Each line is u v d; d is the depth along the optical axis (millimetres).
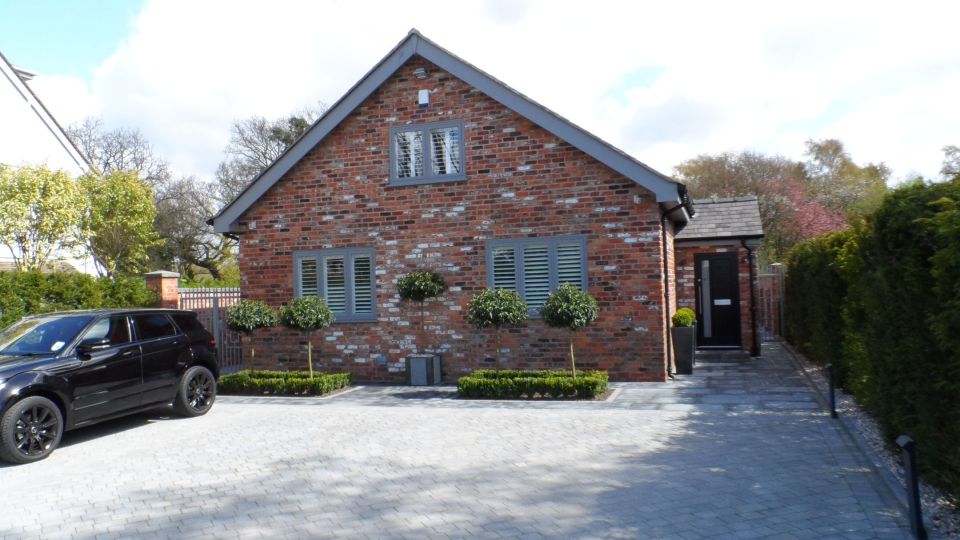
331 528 5453
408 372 13023
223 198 40781
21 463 7852
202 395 10664
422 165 13492
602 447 7781
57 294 12648
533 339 12805
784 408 9648
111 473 7336
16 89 21391
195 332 10758
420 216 13453
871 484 6195
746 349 16297
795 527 5188
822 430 8305
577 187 12578
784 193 34219
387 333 13633
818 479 6371
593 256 12492
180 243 37094
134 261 25531
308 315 12375
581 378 10984
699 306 16906
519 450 7762
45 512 6102
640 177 11984
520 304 11609
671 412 9602
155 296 14961
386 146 13656
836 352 10445
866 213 6590
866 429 8203
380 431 9000
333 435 8844
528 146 12836
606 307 12430
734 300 16703
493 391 11281
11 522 5871
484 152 13086
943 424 5227
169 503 6219
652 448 7668
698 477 6531
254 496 6340
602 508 5742
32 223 17188
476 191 13133
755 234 15891
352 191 13859
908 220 5398
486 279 13070
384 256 13656
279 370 14289
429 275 12797
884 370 6406
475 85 12961
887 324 6109
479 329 13102
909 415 5977
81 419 8656
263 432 9180
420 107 13453
